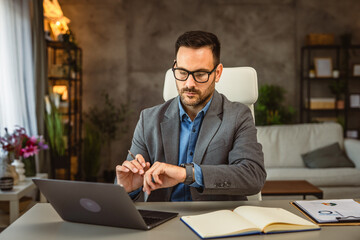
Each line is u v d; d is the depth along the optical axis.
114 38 5.33
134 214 0.87
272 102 5.23
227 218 0.94
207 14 5.45
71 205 0.92
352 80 5.60
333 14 5.55
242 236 0.86
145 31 5.39
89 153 4.45
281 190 2.85
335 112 5.63
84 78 5.30
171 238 0.85
